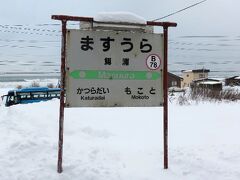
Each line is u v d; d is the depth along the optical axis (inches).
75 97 95.1
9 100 530.9
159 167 101.8
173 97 466.0
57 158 103.3
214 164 101.3
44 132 146.0
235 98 454.9
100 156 109.8
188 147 122.4
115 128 166.4
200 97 432.8
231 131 163.2
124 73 98.8
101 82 97.0
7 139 128.8
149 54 100.7
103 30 97.1
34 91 539.2
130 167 102.3
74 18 92.9
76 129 154.3
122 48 98.6
